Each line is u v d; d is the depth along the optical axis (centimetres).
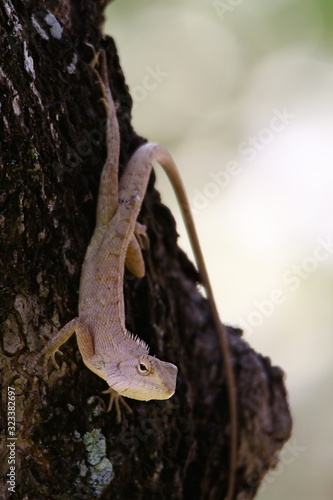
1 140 510
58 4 599
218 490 734
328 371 1352
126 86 697
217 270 1356
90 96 614
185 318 768
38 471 572
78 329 556
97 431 595
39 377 550
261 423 789
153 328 671
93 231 607
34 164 527
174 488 659
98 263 591
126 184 641
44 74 559
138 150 677
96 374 588
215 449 729
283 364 1354
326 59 1475
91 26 648
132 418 625
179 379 695
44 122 546
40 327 548
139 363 540
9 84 513
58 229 557
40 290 545
